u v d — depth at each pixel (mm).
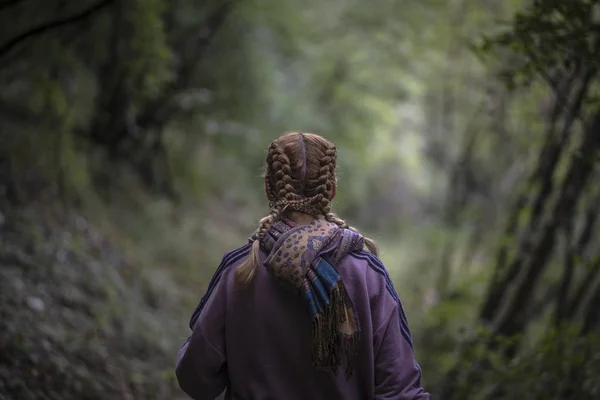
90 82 12117
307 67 18656
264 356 2967
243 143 16188
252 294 2988
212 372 3045
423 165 23859
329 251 2955
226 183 18219
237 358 2998
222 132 15539
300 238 2936
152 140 13922
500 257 7625
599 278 7512
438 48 16406
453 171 16641
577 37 5320
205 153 17594
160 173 14500
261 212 18203
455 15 15414
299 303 2973
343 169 20344
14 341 6234
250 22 14633
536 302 8523
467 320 9844
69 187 10555
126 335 8203
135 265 10578
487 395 6262
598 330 6363
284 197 3035
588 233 6781
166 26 12180
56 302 7754
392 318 3012
